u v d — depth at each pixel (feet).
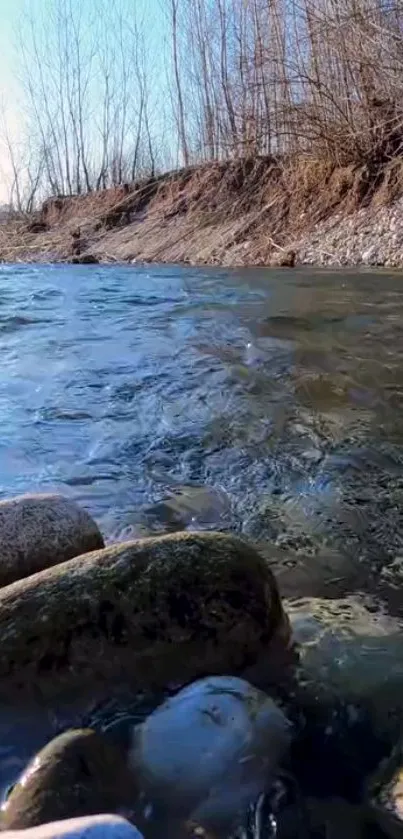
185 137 86.63
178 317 28.02
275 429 14.84
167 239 68.08
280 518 10.93
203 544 7.47
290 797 5.53
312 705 6.52
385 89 50.98
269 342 22.57
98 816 4.56
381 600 8.54
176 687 6.69
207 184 71.67
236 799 5.49
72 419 15.87
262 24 61.46
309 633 7.66
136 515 11.13
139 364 20.52
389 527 10.57
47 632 6.77
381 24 46.85
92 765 5.49
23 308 31.83
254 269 47.42
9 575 8.27
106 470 13.01
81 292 37.42
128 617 6.89
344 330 24.00
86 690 6.61
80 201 95.25
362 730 6.23
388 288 33.30
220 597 7.11
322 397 16.84
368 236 47.37
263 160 66.44
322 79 54.29
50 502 9.03
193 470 12.94
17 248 82.89
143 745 5.88
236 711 6.18
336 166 54.85
